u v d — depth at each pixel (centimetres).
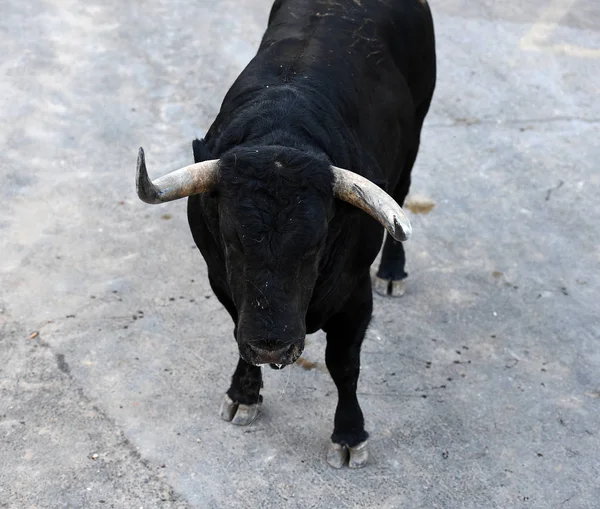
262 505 537
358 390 629
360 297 536
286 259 416
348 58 562
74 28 1101
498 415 613
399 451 580
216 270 511
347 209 448
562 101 1034
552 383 644
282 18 600
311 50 552
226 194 427
